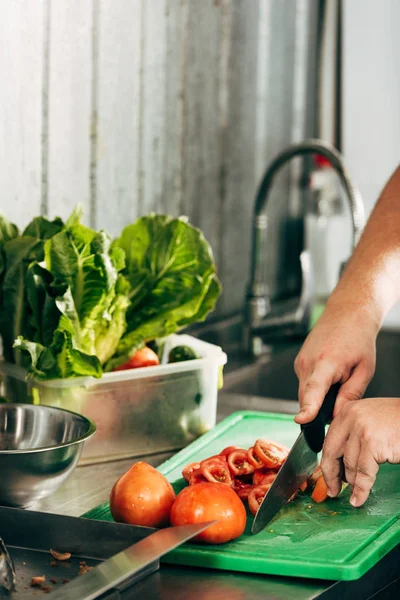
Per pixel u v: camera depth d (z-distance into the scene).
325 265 2.47
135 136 1.71
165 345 1.40
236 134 2.12
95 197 1.61
